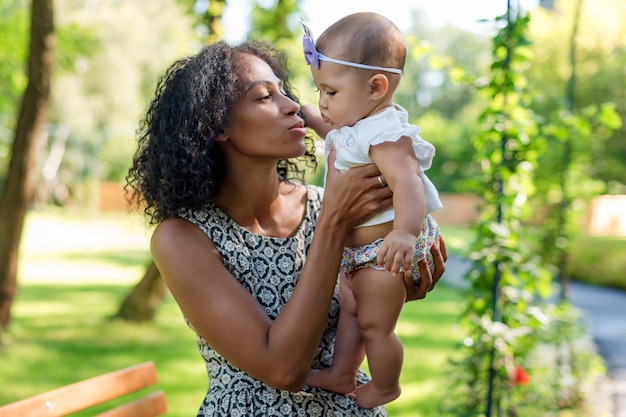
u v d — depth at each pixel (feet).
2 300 27.02
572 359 19.47
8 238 26.86
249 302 6.70
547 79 37.60
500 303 13.76
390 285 6.85
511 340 13.26
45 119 26.78
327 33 7.07
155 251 6.92
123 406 8.83
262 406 6.91
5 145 70.13
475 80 13.44
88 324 30.78
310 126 8.38
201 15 23.18
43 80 26.12
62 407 7.86
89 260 57.31
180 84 7.00
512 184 13.30
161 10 88.63
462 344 13.51
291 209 7.57
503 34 12.90
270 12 23.99
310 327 6.49
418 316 35.27
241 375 6.99
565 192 22.44
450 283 49.55
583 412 18.99
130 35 86.07
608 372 24.97
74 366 24.13
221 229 7.03
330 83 6.96
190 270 6.74
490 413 13.50
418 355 26.21
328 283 6.55
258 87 6.97
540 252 22.15
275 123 6.95
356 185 6.62
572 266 54.49
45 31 25.90
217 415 6.99
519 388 15.31
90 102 89.20
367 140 6.70
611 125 16.63
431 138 105.81
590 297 45.85
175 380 22.41
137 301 31.45
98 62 85.15
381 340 7.00
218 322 6.63
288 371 6.54
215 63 6.98
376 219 6.82
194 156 6.86
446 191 105.40
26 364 24.18
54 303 36.47
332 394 7.17
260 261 7.13
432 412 18.76
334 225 6.60
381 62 6.86
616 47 35.12
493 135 13.17
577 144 22.29
